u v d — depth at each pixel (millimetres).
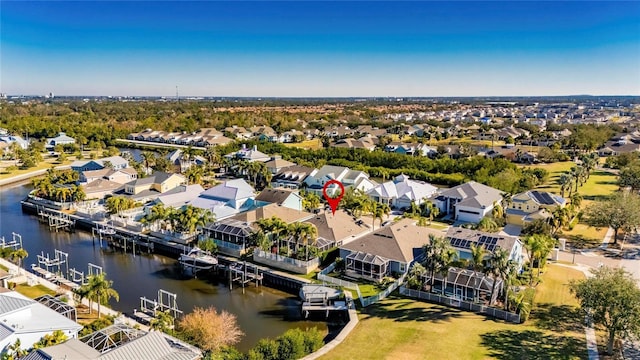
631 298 39844
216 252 71062
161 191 106938
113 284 64250
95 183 110500
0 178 133250
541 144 185750
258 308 57312
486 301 53406
